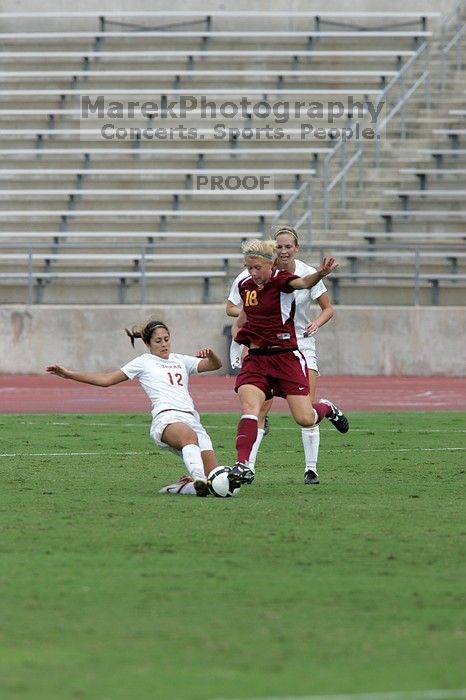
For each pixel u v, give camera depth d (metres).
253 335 32.00
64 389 73.38
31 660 15.98
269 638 17.08
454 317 83.50
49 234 93.00
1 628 17.61
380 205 94.25
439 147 98.62
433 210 94.19
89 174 97.69
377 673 15.38
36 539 24.50
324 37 108.25
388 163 97.19
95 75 105.50
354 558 22.66
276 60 107.00
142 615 18.34
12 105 104.56
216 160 99.19
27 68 107.31
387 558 22.67
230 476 30.41
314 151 98.62
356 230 92.19
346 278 88.44
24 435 47.78
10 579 20.73
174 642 16.86
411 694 14.45
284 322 31.81
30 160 99.56
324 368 83.56
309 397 32.31
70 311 83.81
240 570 21.53
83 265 91.12
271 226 92.88
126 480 34.44
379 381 79.56
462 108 101.69
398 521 26.97
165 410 31.53
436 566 21.97
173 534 25.11
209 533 25.25
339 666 15.70
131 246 85.38
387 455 41.50
